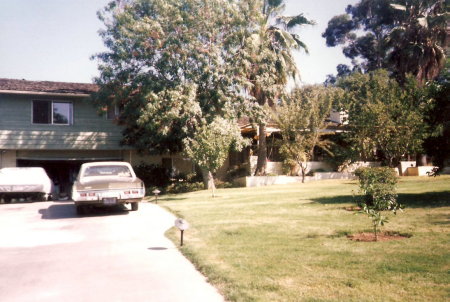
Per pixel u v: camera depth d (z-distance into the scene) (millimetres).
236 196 16828
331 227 8828
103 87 21938
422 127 20188
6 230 10008
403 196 13977
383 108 22656
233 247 7109
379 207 9281
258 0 22031
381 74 32031
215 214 11328
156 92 20469
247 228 8969
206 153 16688
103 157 25828
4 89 22359
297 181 25625
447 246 6648
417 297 4488
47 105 24016
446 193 14219
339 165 27719
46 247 7867
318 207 12172
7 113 23141
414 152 23000
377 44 48125
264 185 24453
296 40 27047
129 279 5605
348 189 17938
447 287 4770
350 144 27922
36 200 18641
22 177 18078
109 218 11547
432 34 32656
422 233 7785
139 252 7164
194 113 19922
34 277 5836
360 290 4766
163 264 6320
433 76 32562
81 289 5246
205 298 4758
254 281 5156
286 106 25312
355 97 30812
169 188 23672
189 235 8430
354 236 7836
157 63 20578
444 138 12812
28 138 23484
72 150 24906
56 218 11938
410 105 20875
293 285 4992
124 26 20828
